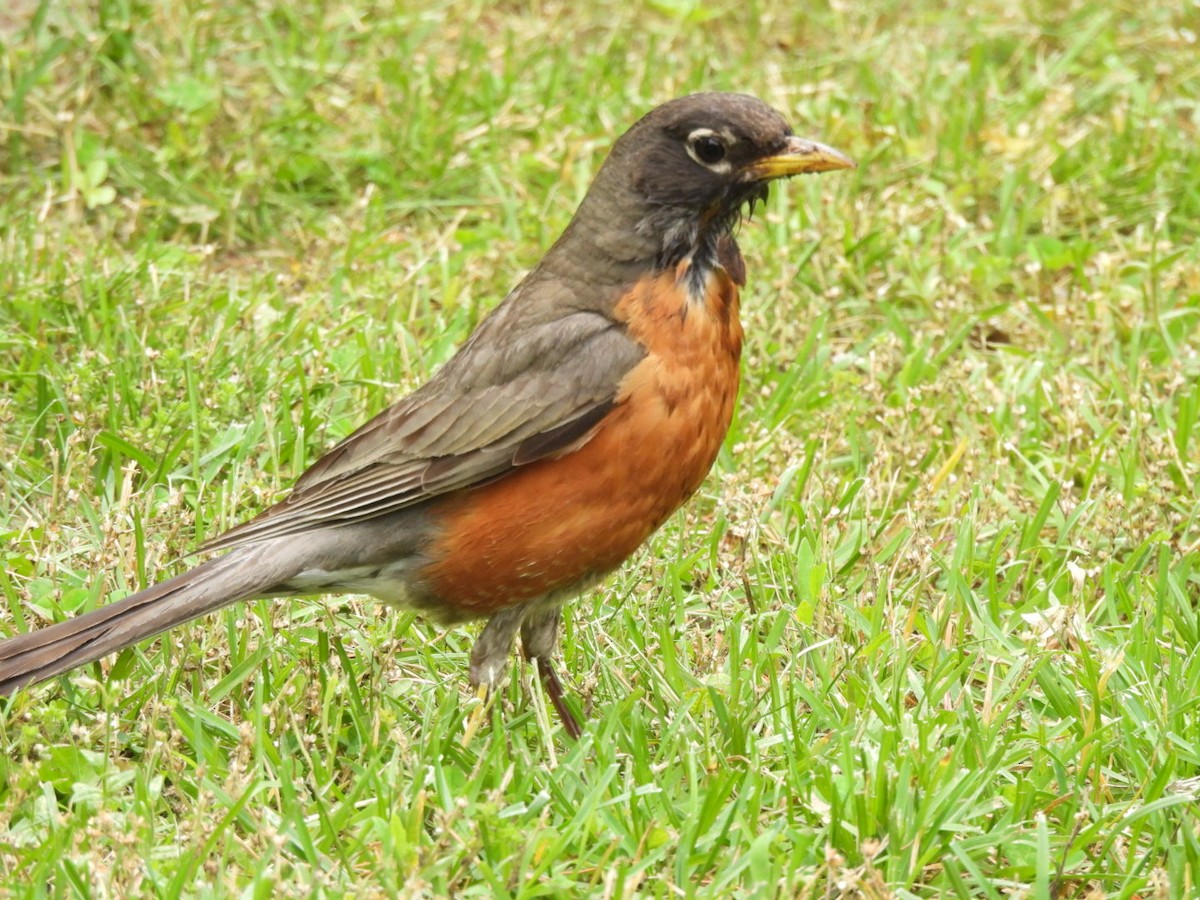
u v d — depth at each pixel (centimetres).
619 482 869
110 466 1091
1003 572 1048
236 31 1622
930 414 1154
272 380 1177
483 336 898
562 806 807
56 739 859
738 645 932
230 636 921
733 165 883
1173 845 782
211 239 1423
